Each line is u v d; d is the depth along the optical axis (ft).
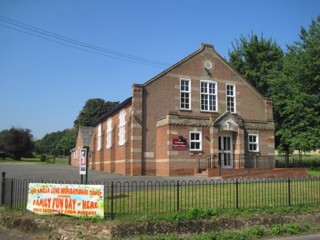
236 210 44.27
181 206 44.86
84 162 48.11
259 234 41.24
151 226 38.86
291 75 112.27
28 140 260.62
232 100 104.78
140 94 93.35
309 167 123.34
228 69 105.29
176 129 88.89
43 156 250.78
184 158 88.69
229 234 40.09
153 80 95.45
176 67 98.58
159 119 93.09
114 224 38.24
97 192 41.22
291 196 53.52
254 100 107.86
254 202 48.70
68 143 353.72
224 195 52.11
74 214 41.96
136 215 40.78
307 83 109.19
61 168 133.49
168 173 86.89
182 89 98.84
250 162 97.76
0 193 60.18
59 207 42.88
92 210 41.14
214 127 91.35
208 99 101.40
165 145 89.25
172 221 39.78
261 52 145.89
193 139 90.84
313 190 58.39
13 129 262.06
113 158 109.50
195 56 101.30
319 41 107.55
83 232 38.75
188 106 98.78
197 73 100.73
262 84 138.62
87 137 177.37
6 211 46.24
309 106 106.93
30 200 44.91
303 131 108.99
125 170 92.17
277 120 125.90
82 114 286.05
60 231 39.88
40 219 42.04
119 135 105.91
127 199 49.11
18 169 121.70
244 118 104.99
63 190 43.01
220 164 93.45
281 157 128.26
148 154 92.63
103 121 131.75
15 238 40.29
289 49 116.78
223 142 94.89
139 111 92.73
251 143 99.40
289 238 40.50
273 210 45.52
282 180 58.34
